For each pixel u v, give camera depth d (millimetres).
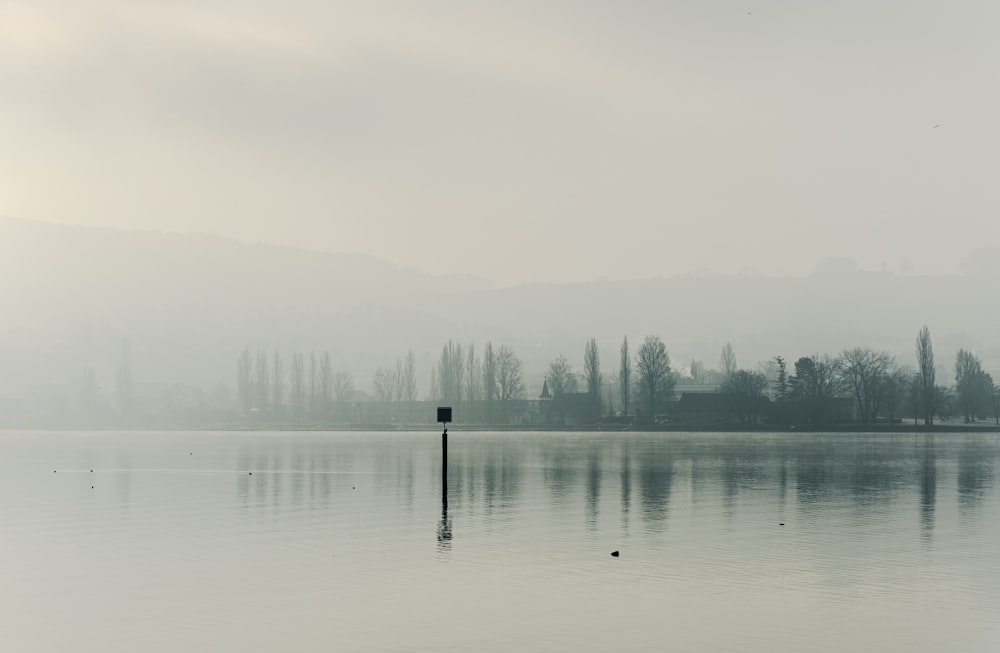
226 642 29281
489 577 38625
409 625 31109
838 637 29594
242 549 45812
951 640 29234
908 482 83312
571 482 83875
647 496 71000
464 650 28391
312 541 48219
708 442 184875
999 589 36344
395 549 45594
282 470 104188
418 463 115875
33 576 39156
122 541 48656
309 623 31375
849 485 80438
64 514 60875
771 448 154000
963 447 156625
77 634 30250
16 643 29375
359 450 159000
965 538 48906
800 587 36719
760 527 53094
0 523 56406
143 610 33219
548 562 41969
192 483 86062
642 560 42531
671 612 32750
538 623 31297
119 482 88062
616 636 29750
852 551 44906
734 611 32844
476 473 96312
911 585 37062
